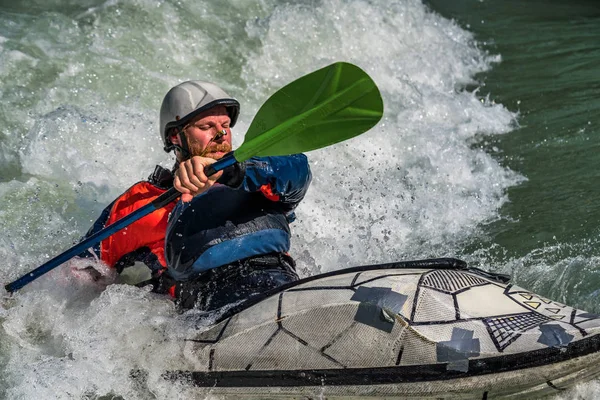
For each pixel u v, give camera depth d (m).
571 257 15.65
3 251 15.50
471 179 19.75
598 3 31.58
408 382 10.41
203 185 11.14
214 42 23.72
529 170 19.95
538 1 31.55
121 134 19.59
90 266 13.52
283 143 11.31
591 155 20.30
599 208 17.52
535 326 10.34
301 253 15.56
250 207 12.42
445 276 11.21
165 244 12.38
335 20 25.16
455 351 10.23
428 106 23.27
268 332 11.12
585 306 13.99
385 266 11.60
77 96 20.78
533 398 10.52
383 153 20.89
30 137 18.91
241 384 11.17
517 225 17.39
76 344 12.65
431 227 17.80
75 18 23.06
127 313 12.51
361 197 18.81
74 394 11.96
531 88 24.62
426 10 28.14
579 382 10.48
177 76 22.50
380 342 10.52
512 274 15.48
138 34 23.03
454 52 26.67
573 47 27.45
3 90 20.38
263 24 24.36
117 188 18.27
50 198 17.50
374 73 24.48
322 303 11.00
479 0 30.94
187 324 11.91
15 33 22.03
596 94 23.73
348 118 11.29
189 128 12.34
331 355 10.73
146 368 11.84
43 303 13.73
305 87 11.43
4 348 13.20
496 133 22.09
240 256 12.19
